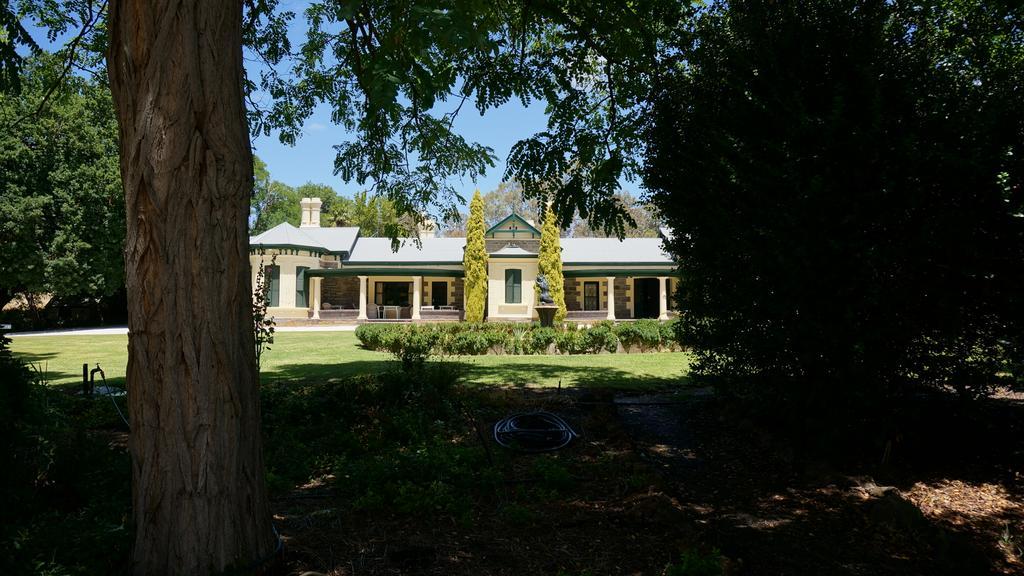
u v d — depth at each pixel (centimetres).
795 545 400
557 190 708
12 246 2602
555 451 612
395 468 487
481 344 1580
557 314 3225
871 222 479
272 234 3312
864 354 488
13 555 280
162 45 287
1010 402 682
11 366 479
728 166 536
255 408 327
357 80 880
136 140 290
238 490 311
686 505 471
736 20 576
